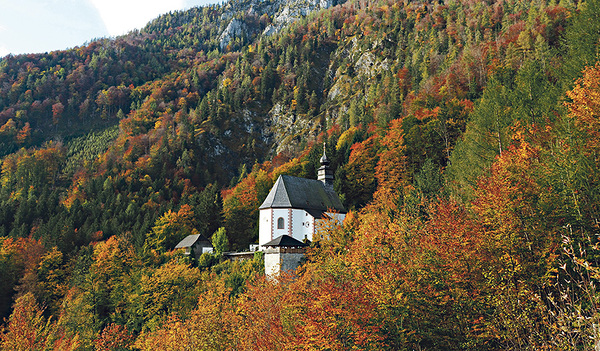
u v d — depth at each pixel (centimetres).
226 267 6328
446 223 2345
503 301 1744
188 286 5691
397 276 2305
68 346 5481
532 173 2380
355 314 2122
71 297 6956
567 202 2150
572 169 2178
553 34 13162
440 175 5519
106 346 5053
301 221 6975
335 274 2902
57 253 9031
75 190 16350
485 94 6538
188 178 18750
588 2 5200
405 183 8069
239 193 10269
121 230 11494
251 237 9125
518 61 12406
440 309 2242
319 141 18425
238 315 3959
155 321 5225
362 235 3194
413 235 2786
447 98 12350
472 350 2017
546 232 2042
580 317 874
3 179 19475
